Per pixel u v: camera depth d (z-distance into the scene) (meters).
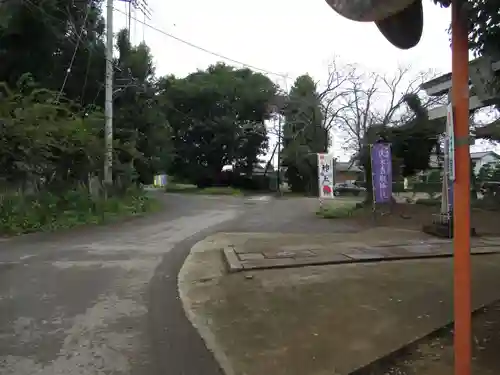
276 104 43.78
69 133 16.25
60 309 5.57
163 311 5.49
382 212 17.27
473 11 3.24
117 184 21.17
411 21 2.77
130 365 3.91
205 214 19.81
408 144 18.66
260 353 4.06
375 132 19.36
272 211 21.58
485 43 3.54
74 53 18.77
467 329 2.50
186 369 3.83
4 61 17.91
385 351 3.91
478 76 3.81
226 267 7.96
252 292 6.08
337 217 17.70
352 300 5.45
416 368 3.60
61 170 16.83
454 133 2.49
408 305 5.14
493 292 5.51
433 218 15.12
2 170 14.36
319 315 4.98
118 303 5.86
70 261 8.79
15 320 5.12
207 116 45.56
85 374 3.72
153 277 7.42
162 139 25.86
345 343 4.16
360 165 25.41
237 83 44.94
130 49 23.86
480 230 12.11
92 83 21.30
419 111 18.42
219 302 5.78
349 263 7.74
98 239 11.85
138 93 23.72
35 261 8.77
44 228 13.43
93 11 20.41
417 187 26.25
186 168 46.66
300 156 42.34
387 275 6.66
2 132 13.88
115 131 22.11
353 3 2.38
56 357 4.07
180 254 9.63
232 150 45.91
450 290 5.71
